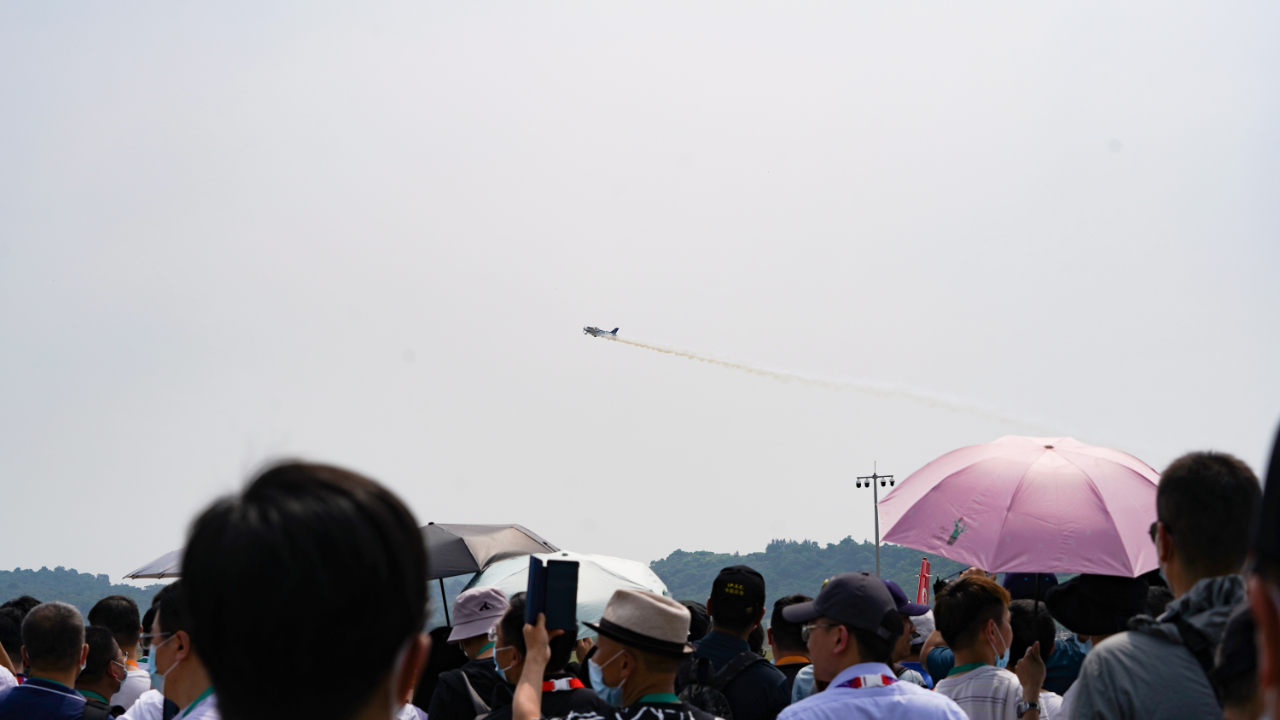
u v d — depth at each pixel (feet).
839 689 15.94
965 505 24.21
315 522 4.66
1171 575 12.84
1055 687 24.36
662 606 15.02
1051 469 24.16
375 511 4.86
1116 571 21.68
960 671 19.79
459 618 23.26
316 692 4.69
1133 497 23.45
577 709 15.67
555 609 15.10
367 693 4.80
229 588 4.58
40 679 21.26
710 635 22.39
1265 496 4.06
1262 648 4.06
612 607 15.20
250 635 4.59
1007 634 19.84
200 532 4.78
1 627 27.73
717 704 19.53
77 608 22.21
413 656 5.31
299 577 4.56
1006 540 22.99
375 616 4.73
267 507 4.72
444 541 36.58
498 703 19.92
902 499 26.13
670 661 15.11
